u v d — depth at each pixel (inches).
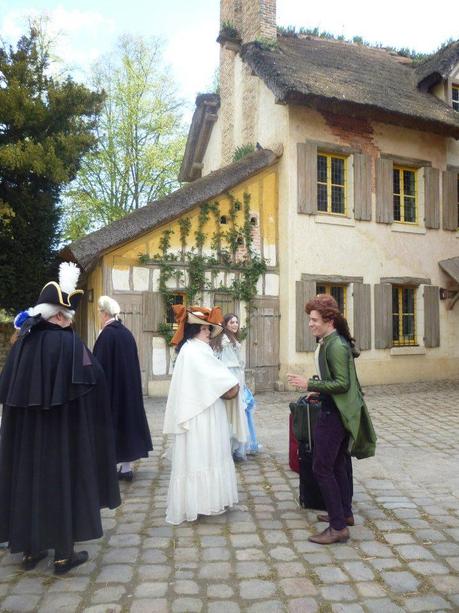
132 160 861.8
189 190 414.0
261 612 103.3
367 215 464.8
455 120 478.3
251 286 432.1
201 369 148.3
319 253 445.1
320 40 603.2
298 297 434.0
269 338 439.5
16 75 510.9
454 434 265.7
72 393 115.4
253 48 466.3
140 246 398.9
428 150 499.5
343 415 131.7
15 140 498.6
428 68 537.3
